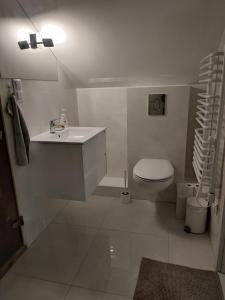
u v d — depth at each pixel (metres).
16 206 1.77
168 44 1.98
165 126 2.38
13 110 1.62
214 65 1.58
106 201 2.61
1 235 1.64
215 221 1.75
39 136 1.95
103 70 2.36
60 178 1.86
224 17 1.70
